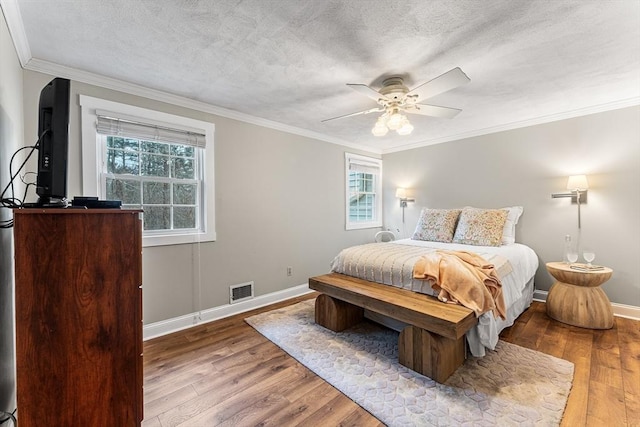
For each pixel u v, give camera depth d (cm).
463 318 176
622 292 293
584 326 261
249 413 160
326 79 233
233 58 201
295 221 379
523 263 290
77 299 116
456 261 221
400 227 489
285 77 230
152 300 259
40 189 130
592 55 198
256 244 335
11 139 162
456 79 189
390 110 244
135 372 127
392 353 221
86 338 118
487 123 362
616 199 295
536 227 346
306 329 267
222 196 304
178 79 234
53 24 162
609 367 196
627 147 288
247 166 326
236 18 158
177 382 188
